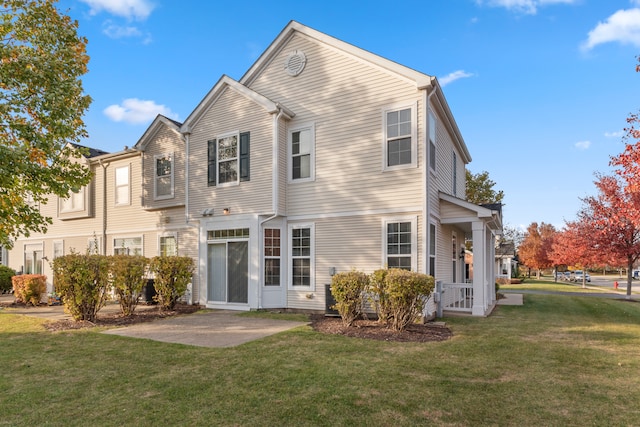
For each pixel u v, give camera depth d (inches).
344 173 440.5
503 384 196.1
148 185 593.9
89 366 230.1
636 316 463.8
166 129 581.6
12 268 829.8
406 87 411.5
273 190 460.4
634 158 359.3
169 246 583.2
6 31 390.9
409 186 403.9
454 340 300.7
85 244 699.4
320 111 461.1
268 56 498.9
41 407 167.8
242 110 491.2
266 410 162.6
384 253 411.5
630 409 165.0
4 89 380.8
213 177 510.0
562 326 374.3
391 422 151.4
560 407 167.2
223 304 489.4
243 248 482.0
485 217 437.7
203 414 158.7
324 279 443.2
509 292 929.5
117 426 148.3
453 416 157.3
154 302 546.3
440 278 458.6
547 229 1829.5
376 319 402.6
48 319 411.5
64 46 420.2
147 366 228.8
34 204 779.4
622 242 810.8
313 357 246.4
